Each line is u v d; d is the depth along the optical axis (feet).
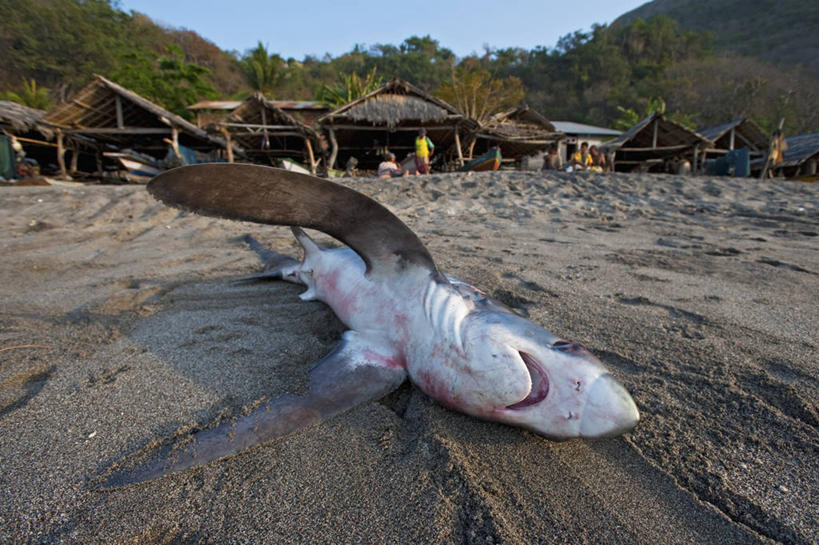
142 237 19.54
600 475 5.13
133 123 61.77
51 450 5.46
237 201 5.90
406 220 22.66
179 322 9.50
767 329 8.52
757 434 5.60
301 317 9.74
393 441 5.72
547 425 5.50
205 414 6.24
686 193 31.99
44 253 16.55
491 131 65.00
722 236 18.84
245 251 16.53
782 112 165.07
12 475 5.03
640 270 13.05
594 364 5.46
